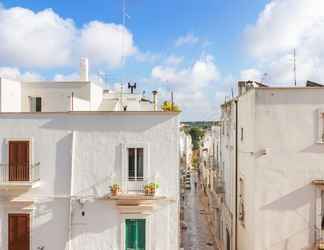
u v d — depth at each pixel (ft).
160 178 55.77
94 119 56.80
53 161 56.90
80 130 56.95
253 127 56.24
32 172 56.44
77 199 56.08
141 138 56.24
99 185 56.39
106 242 55.98
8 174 56.70
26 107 84.48
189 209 152.05
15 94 81.10
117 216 55.98
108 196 55.21
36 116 57.31
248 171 61.11
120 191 55.42
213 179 122.93
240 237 69.26
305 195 55.31
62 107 84.99
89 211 56.24
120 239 55.77
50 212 56.65
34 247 56.59
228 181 85.46
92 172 56.54
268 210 55.83
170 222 55.57
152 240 55.67
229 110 84.58
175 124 55.93
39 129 57.21
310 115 55.47
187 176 241.55
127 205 55.11
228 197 84.99
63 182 56.65
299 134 55.52
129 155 56.59
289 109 55.67
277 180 55.72
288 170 55.57
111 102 97.40
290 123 55.62
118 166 56.34
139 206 54.95
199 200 173.47
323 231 54.75
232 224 77.25
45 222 56.59
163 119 56.03
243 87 73.05
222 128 100.01
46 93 85.35
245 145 64.23
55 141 57.00
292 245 55.36
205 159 179.63
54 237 56.44
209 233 113.60
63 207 56.54
